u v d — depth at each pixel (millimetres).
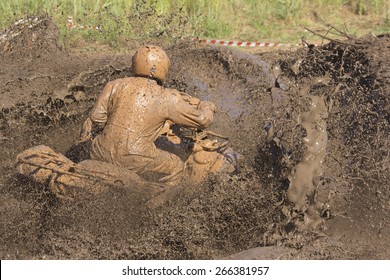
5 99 13609
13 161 12281
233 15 22984
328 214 9594
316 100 10000
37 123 13250
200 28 21344
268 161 10375
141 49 10844
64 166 10430
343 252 9297
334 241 9484
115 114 10570
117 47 19422
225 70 15727
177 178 10773
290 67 13266
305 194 9500
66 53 17203
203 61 16219
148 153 10531
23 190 10875
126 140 10445
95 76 14336
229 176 10719
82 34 20219
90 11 21500
